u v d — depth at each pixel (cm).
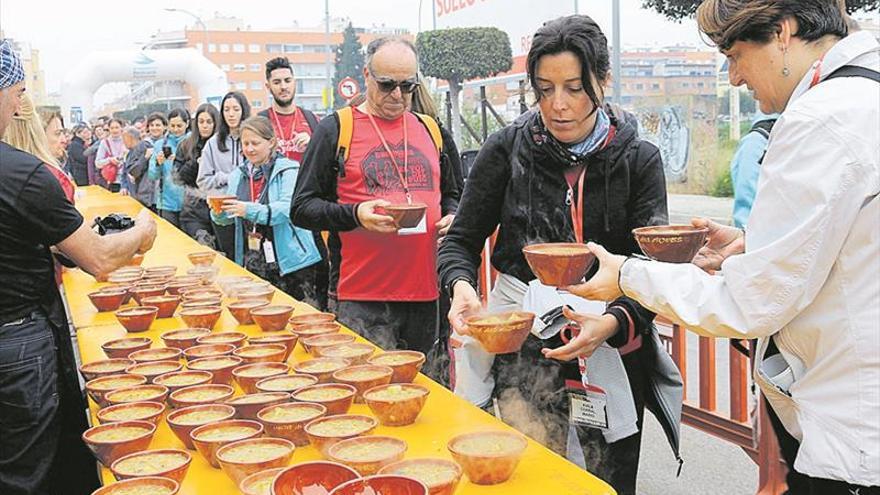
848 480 136
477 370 232
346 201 310
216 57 5159
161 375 213
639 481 343
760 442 288
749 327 140
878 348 133
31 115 301
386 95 305
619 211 214
